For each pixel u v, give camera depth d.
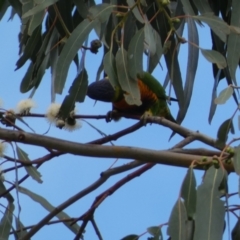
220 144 5.46
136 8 5.71
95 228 6.22
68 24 6.89
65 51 5.64
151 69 7.16
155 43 5.74
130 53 5.52
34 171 6.02
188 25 7.28
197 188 4.94
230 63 6.00
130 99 5.41
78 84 5.85
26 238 5.88
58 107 6.08
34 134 5.43
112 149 5.39
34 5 5.95
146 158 5.37
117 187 6.19
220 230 4.82
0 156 5.89
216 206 4.88
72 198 5.98
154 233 5.50
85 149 5.38
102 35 6.14
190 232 4.95
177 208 4.94
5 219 6.12
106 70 5.49
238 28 5.92
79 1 6.66
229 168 5.18
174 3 7.28
